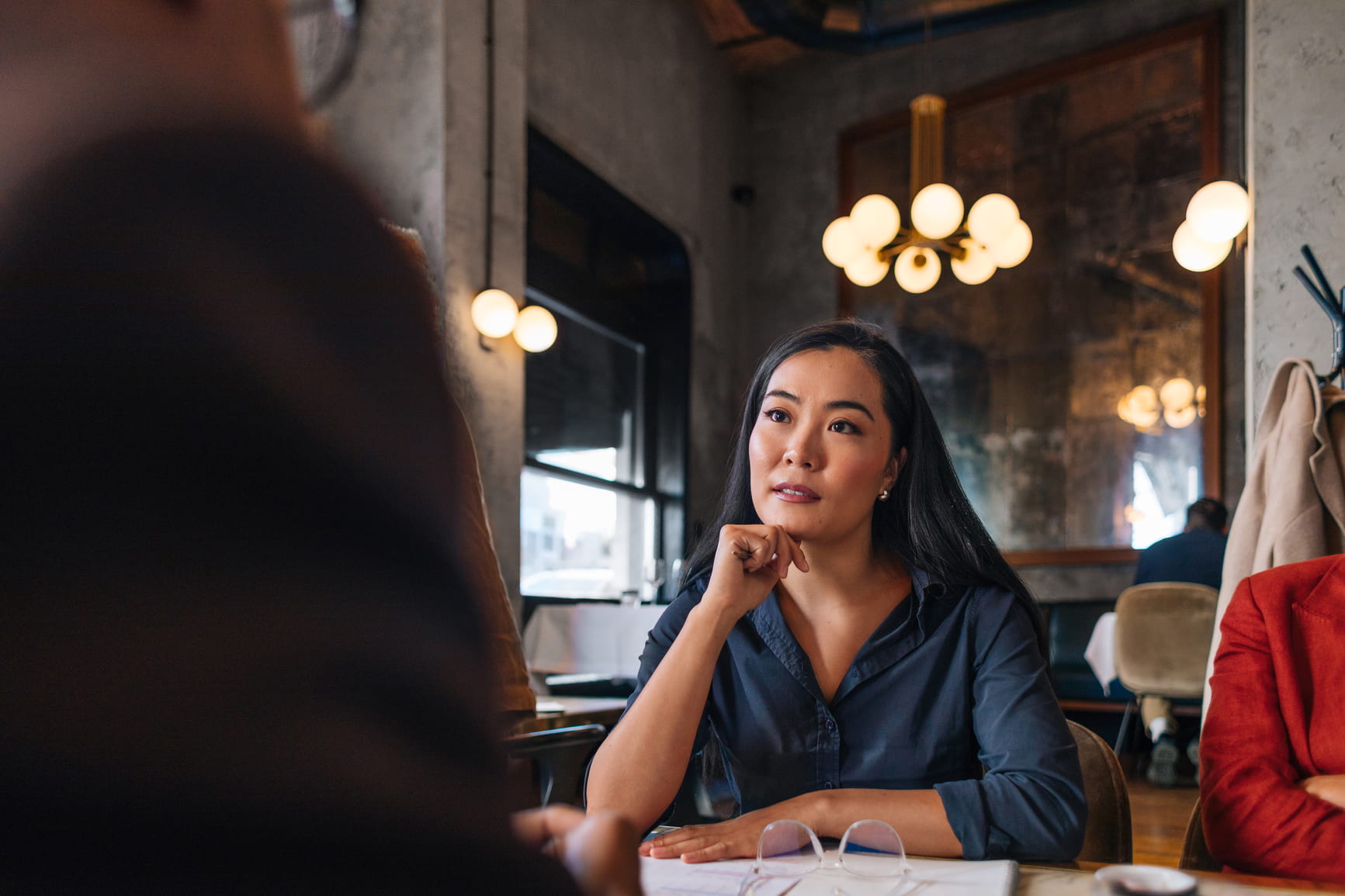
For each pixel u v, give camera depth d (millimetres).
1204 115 6914
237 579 192
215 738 187
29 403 183
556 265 6688
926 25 7551
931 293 7934
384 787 198
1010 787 977
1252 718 1229
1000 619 1133
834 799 968
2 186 192
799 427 1114
